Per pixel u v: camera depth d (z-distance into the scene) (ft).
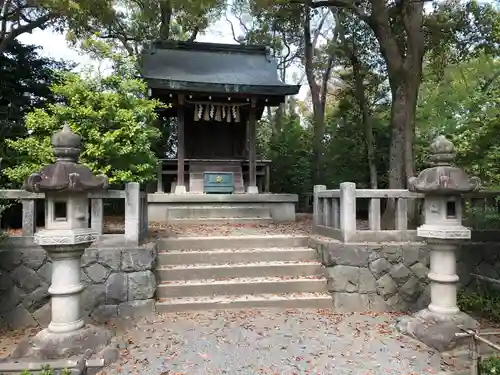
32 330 14.92
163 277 17.75
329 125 48.83
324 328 14.42
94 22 36.94
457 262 17.42
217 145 35.86
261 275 18.40
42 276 15.55
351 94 44.47
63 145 11.89
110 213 34.91
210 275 18.10
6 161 25.31
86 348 11.59
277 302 16.63
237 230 24.27
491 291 17.04
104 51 26.53
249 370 11.11
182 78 30.78
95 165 19.83
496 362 10.22
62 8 23.24
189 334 13.71
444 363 11.63
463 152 19.15
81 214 11.94
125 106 21.62
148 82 28.60
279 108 65.92
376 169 41.11
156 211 28.84
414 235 17.56
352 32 41.06
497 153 18.04
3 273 15.26
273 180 47.70
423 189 12.98
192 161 33.60
